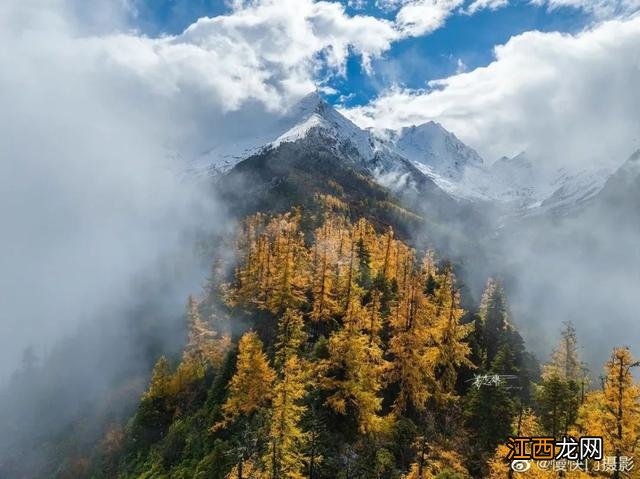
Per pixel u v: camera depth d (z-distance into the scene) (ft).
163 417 212.43
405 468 129.08
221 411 169.78
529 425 117.29
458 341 187.73
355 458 129.29
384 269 277.03
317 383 144.15
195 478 141.18
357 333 151.84
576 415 120.16
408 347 154.61
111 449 240.53
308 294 230.27
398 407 149.28
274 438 119.34
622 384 94.73
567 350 180.24
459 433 141.59
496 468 105.91
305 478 117.29
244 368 158.92
